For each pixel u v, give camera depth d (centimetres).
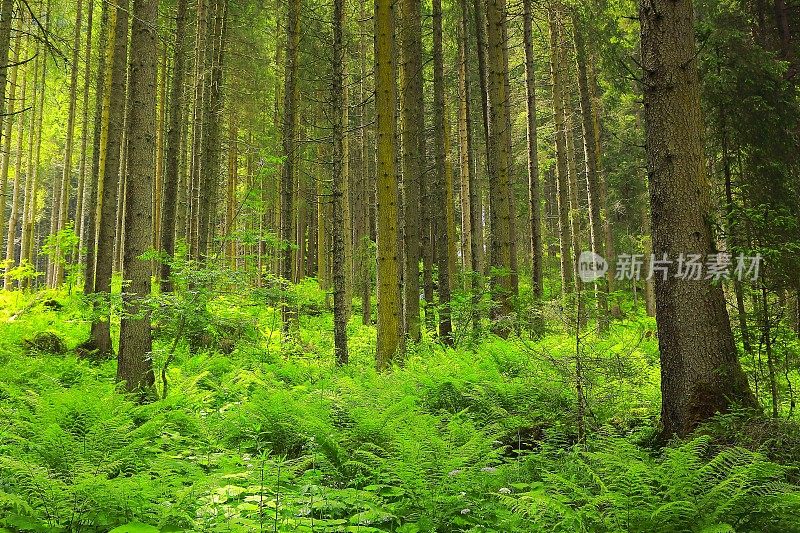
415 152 1334
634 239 2475
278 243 1165
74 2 1997
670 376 590
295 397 765
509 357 951
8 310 1534
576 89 2448
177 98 1430
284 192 1498
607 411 649
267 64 2045
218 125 1817
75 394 612
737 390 566
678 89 601
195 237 1870
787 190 990
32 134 2458
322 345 1467
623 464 436
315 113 2247
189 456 572
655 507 402
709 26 997
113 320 1485
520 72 2436
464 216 2261
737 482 400
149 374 795
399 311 1019
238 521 396
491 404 716
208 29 1822
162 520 400
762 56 1043
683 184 594
